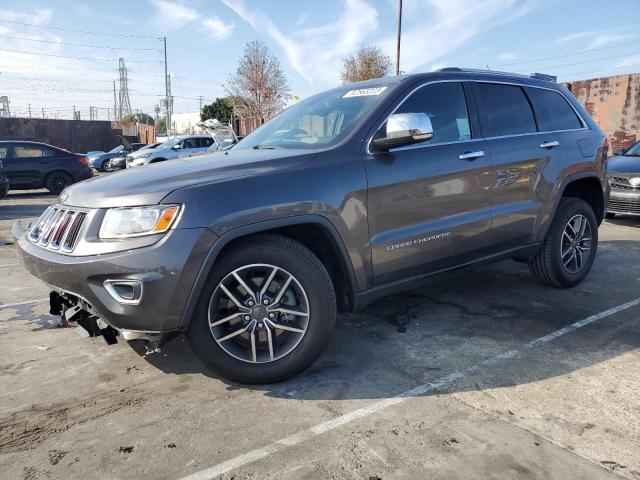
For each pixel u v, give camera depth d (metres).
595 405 2.76
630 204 7.94
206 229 2.63
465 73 3.98
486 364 3.26
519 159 4.05
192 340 2.79
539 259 4.58
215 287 2.76
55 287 2.87
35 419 2.67
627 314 4.12
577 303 4.39
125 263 2.54
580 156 4.60
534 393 2.89
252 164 2.98
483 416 2.66
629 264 5.71
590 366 3.22
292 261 2.91
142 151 19.19
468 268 3.88
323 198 2.99
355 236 3.14
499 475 2.19
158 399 2.87
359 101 3.64
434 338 3.69
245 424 2.60
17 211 11.14
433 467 2.25
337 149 3.17
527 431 2.52
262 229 2.80
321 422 2.61
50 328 3.97
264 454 2.36
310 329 2.99
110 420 2.65
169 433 2.53
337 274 3.30
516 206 4.09
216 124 11.37
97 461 2.32
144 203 2.62
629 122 16.02
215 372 2.90
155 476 2.21
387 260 3.32
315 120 3.69
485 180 3.82
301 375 3.14
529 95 4.41
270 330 2.91
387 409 2.73
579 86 17.44
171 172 2.97
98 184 3.02
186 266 2.59
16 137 33.06
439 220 3.56
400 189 3.32
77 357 3.43
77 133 34.94
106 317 2.66
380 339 3.69
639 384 2.99
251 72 31.95
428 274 3.60
